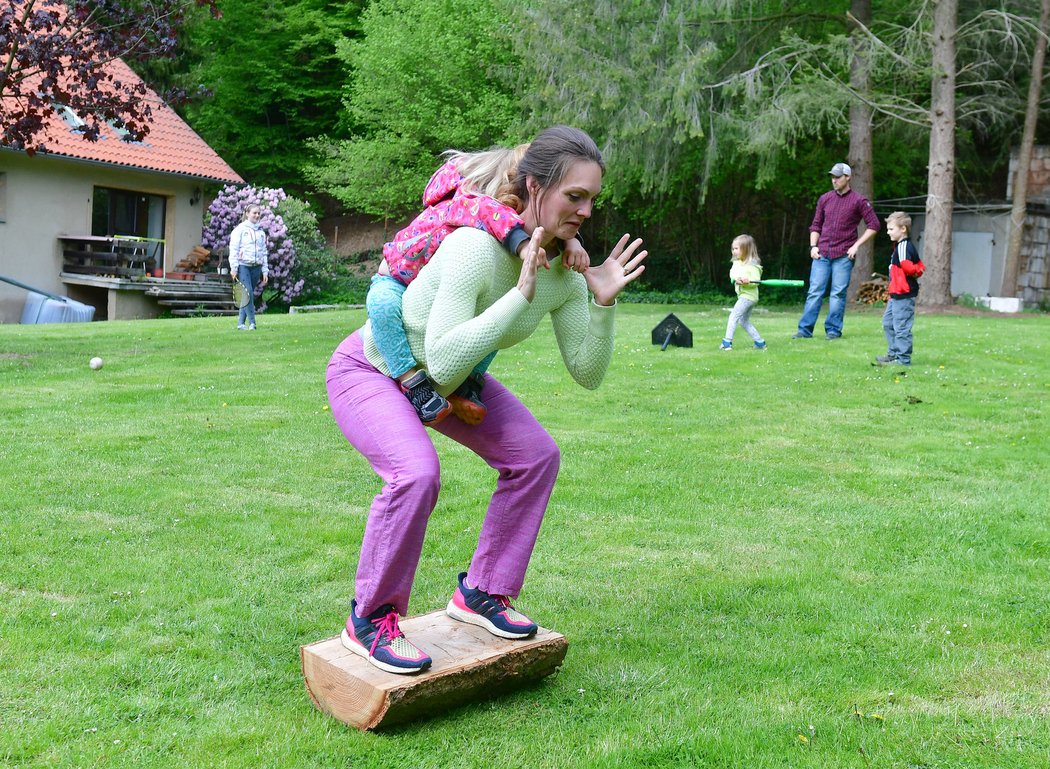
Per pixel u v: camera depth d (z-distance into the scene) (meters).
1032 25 20.78
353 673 2.98
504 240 2.90
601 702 3.18
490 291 2.98
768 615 3.93
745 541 4.82
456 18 29.50
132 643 3.56
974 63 21.00
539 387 8.89
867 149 21.41
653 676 3.36
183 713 3.08
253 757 2.80
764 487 5.74
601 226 32.19
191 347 11.55
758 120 19.59
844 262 11.98
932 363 10.32
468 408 3.07
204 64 34.00
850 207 11.80
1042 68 22.42
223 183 26.50
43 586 4.07
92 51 10.80
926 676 3.35
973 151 25.58
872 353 10.91
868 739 2.90
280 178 37.38
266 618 3.82
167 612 3.86
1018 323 15.66
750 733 2.93
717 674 3.38
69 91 10.97
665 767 2.76
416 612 3.89
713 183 24.20
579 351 3.31
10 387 8.57
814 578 4.32
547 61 21.50
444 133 28.66
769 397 8.50
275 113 37.97
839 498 5.53
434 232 2.99
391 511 2.94
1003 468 6.22
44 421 7.16
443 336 2.86
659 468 6.14
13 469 5.79
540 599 4.08
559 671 3.42
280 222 25.56
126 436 6.71
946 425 7.46
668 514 5.24
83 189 23.16
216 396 8.29
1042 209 23.78
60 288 22.89
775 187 27.86
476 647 3.20
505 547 3.31
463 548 4.70
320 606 3.96
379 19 30.67
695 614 3.94
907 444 6.85
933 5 20.22
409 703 2.92
